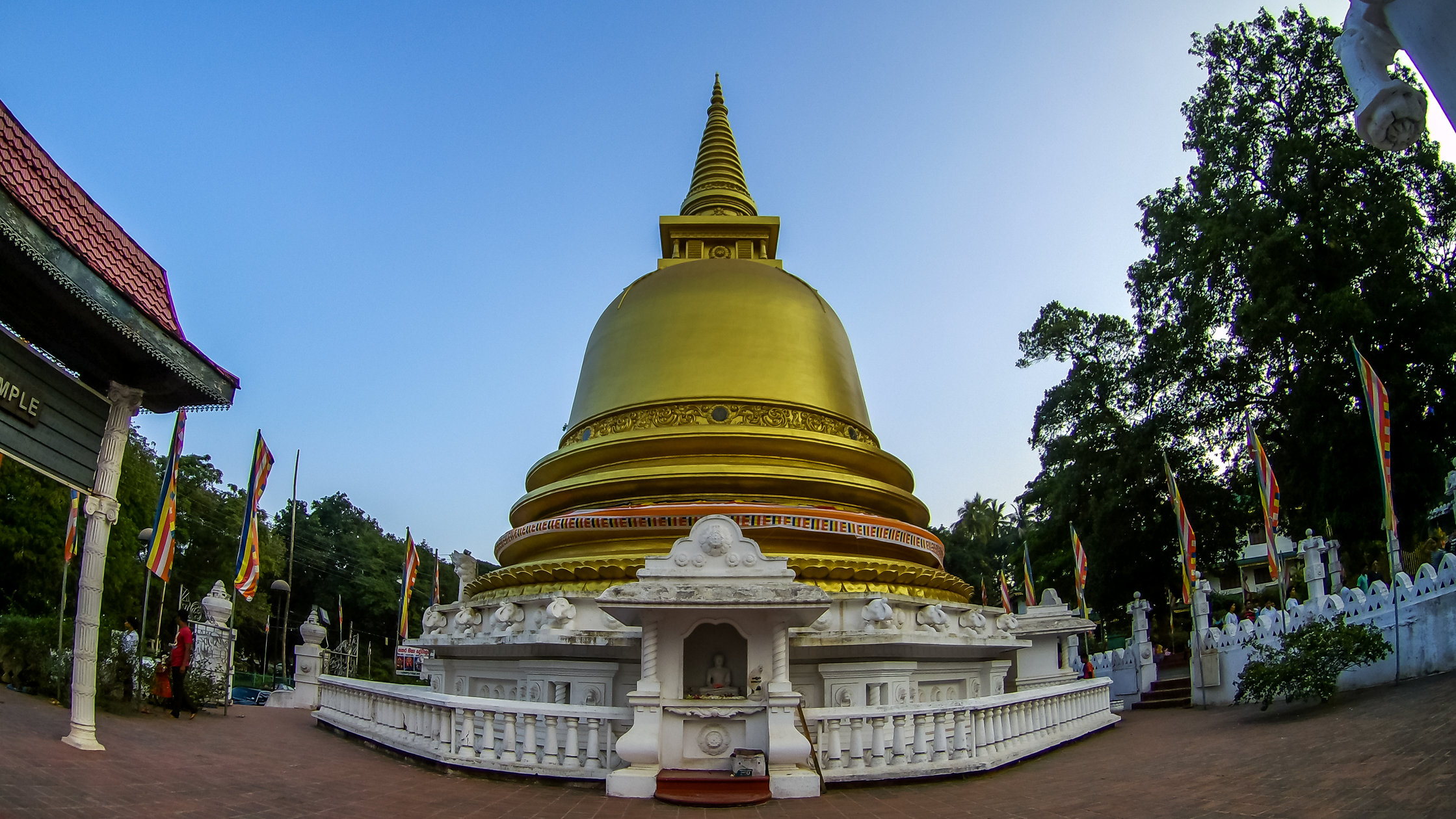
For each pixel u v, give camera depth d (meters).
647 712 14.51
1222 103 46.47
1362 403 38.16
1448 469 37.22
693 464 22.97
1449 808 9.93
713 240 31.70
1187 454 45.69
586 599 19.39
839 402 25.77
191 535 62.12
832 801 13.73
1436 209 41.38
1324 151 41.59
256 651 68.31
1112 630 68.31
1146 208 48.47
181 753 15.83
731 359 24.91
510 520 27.38
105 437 15.48
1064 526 49.06
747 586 14.75
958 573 76.88
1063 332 50.44
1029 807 12.90
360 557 80.00
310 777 14.55
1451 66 4.84
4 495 41.12
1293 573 60.41
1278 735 17.95
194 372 15.60
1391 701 19.06
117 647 21.78
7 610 40.69
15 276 13.22
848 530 21.91
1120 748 19.56
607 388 25.58
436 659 24.47
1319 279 40.50
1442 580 21.19
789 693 14.57
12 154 12.79
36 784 10.96
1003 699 17.48
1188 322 44.81
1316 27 44.38
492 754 15.55
